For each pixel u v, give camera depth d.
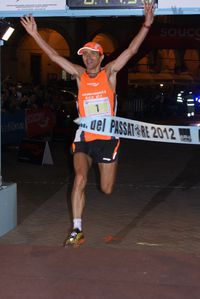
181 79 32.41
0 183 6.23
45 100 17.91
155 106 27.81
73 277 4.87
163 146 15.35
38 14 6.07
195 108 27.73
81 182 5.40
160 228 6.61
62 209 7.53
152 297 4.44
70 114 17.36
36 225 6.68
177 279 4.84
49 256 5.42
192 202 8.05
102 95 5.37
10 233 6.31
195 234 6.36
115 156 5.52
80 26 29.41
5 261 5.27
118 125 5.51
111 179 5.61
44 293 4.51
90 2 5.92
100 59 5.34
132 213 7.33
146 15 5.26
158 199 8.23
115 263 5.23
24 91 17.50
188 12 5.75
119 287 4.65
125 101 24.91
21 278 4.84
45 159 11.66
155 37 20.17
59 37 31.59
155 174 10.53
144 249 5.72
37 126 15.89
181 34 19.97
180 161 12.42
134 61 22.08
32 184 9.41
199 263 5.26
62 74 31.20
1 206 6.11
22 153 11.98
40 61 30.80
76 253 5.51
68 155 13.30
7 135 14.48
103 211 7.42
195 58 35.19
